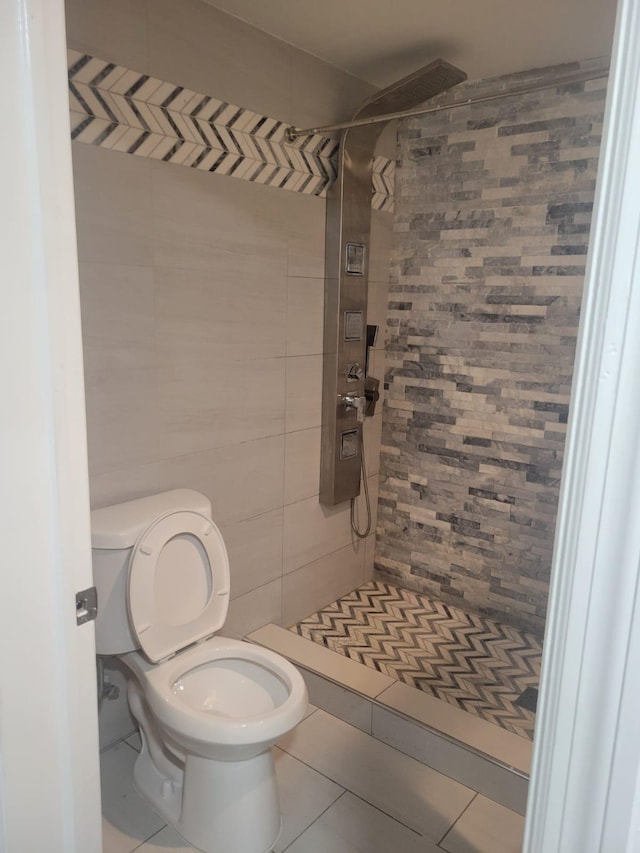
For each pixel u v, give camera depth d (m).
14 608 0.82
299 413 2.45
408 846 1.65
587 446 0.52
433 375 2.74
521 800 1.76
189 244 1.92
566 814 0.59
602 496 0.52
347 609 2.79
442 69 1.92
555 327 2.37
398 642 2.52
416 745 1.96
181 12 1.78
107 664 1.94
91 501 1.80
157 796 1.77
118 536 1.65
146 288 1.83
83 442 0.87
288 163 2.20
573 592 0.55
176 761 1.78
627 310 0.49
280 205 2.20
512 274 2.45
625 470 0.51
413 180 2.68
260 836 1.62
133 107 1.71
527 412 2.49
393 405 2.90
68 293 0.82
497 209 2.45
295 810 1.76
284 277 2.27
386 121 2.25
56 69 0.76
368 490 2.90
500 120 2.40
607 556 0.53
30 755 0.87
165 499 1.88
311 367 2.47
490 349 2.55
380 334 2.84
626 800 0.56
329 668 2.23
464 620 2.71
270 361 2.28
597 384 0.51
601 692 0.55
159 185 1.81
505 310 2.49
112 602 1.69
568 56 2.19
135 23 1.68
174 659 1.74
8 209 0.74
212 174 1.95
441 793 1.84
